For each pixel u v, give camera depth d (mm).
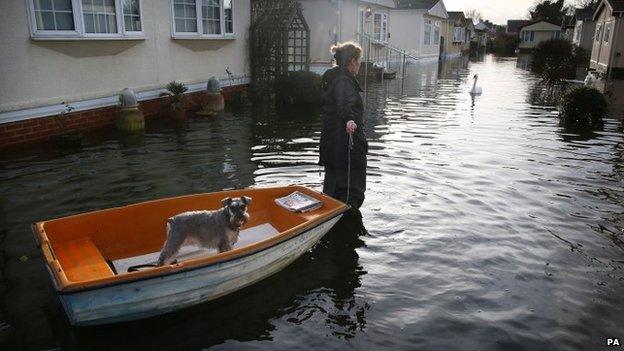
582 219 5949
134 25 10922
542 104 15680
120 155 8414
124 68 10781
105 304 3555
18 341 3619
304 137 10125
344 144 5699
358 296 4254
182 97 12117
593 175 7734
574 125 12070
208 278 3928
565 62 23906
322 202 5285
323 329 3803
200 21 12906
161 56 11852
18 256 4816
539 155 8961
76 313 3486
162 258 4168
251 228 5309
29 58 8695
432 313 4000
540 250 5133
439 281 4500
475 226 5699
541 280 4539
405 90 19219
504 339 3680
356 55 5539
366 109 14234
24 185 6801
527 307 4105
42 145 8867
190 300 3975
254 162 8164
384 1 24375
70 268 3945
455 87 20438
